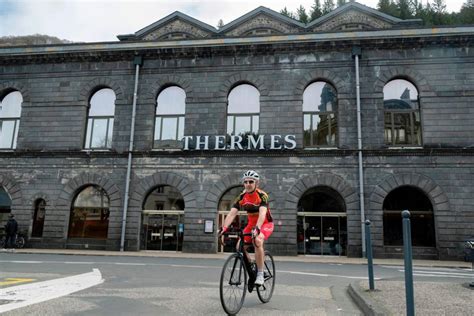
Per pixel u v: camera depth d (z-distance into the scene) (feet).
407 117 66.74
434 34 66.33
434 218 62.23
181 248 67.51
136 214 68.49
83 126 74.23
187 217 67.15
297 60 70.23
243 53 71.77
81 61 76.43
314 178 65.05
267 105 69.41
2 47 77.36
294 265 49.08
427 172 62.95
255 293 24.71
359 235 62.34
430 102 65.31
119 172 70.44
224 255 61.87
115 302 21.16
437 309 19.04
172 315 18.31
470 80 65.26
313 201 66.18
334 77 68.54
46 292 23.62
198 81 72.23
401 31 67.26
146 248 68.59
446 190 61.98
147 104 72.79
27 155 73.51
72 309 19.08
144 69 74.33
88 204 71.67
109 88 75.82
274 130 68.28
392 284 27.66
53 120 74.74
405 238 16.99
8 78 77.97
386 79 67.31
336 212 65.00
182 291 25.13
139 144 71.41
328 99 69.26
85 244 69.56
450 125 64.18
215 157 68.33
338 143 66.59
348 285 29.63
